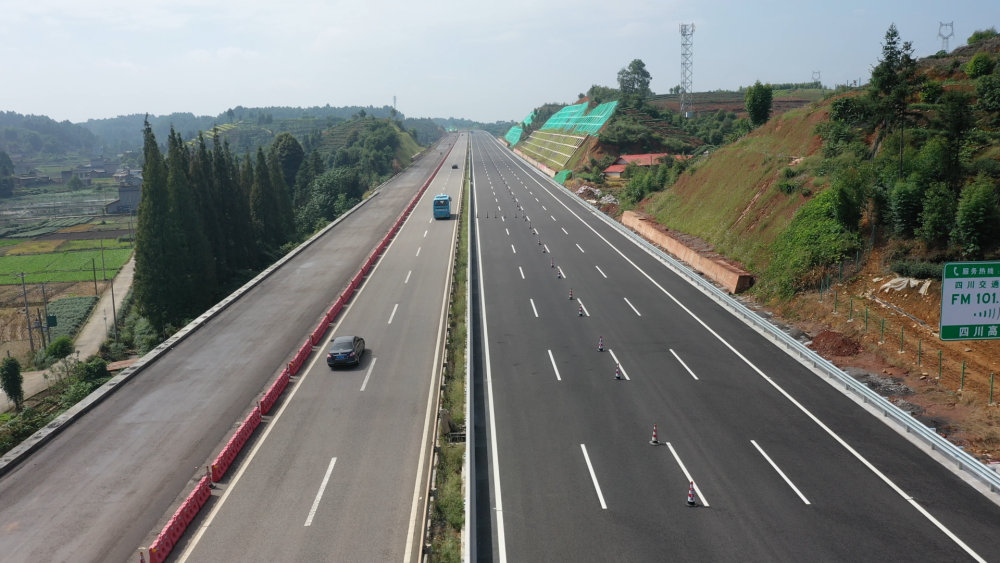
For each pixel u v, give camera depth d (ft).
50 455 70.54
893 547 50.14
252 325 115.96
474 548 49.88
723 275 131.23
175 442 72.84
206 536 54.60
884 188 111.34
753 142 181.57
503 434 71.26
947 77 149.59
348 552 52.06
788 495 57.82
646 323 109.29
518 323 110.93
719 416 74.43
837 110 140.77
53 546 54.24
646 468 63.26
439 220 225.15
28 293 244.01
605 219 213.46
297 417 78.23
